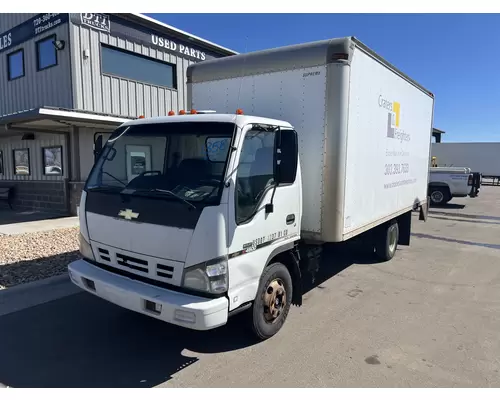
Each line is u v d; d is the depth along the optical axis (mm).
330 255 7820
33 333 4164
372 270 6824
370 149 5453
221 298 3219
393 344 4020
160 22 13992
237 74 4996
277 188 3869
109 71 12781
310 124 4508
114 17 12719
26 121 10344
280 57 4652
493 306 5152
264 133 3742
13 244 7750
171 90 14930
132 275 3613
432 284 6078
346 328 4395
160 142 3779
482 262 7523
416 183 8234
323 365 3588
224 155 3346
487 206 18047
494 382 3350
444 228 11797
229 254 3262
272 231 3834
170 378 3363
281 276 4141
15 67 13922
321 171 4484
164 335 4152
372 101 5387
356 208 5105
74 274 3879
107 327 4328
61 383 3268
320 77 4410
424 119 8383
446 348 3951
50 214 12117
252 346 3932
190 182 3453
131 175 3912
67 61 11766
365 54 4992
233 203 3273
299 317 4688
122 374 3418
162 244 3340
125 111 13281
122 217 3617
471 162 35812
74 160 11578
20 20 13211
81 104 11898
